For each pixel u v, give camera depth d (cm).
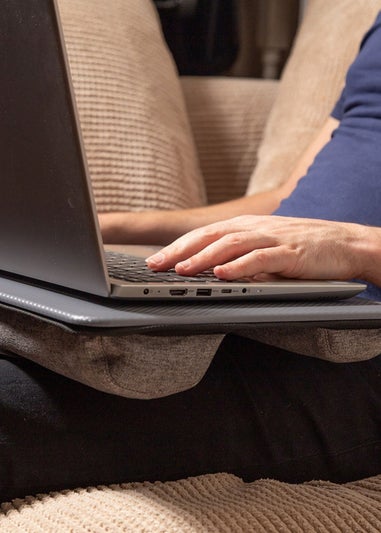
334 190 122
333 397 92
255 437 88
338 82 174
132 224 142
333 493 84
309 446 91
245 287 77
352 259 90
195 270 81
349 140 132
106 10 179
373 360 97
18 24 65
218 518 73
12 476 79
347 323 79
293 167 172
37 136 68
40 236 73
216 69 247
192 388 86
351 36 177
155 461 84
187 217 146
